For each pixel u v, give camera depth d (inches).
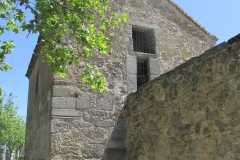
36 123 324.2
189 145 171.2
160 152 200.7
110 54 283.0
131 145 247.4
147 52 320.2
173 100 192.1
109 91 269.1
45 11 182.4
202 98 164.6
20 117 1251.8
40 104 308.2
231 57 145.6
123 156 254.8
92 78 191.5
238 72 140.3
